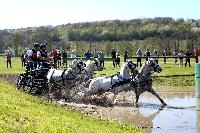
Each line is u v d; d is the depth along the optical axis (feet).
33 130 36.14
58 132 38.09
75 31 485.15
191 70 134.10
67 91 86.53
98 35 488.02
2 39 437.99
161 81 114.21
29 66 91.86
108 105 79.25
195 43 312.29
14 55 315.17
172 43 307.17
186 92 99.60
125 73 80.18
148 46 300.40
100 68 89.86
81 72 87.35
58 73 87.66
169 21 484.74
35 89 89.97
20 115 40.57
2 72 146.92
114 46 316.60
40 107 51.52
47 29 453.99
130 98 89.04
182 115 68.18
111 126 53.67
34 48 92.32
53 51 144.87
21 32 407.64
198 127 58.03
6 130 33.19
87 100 82.69
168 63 178.70
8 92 57.52
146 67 80.43
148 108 75.61
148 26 480.23
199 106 77.66
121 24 516.32
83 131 42.39
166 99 88.22
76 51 329.72
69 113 55.62
